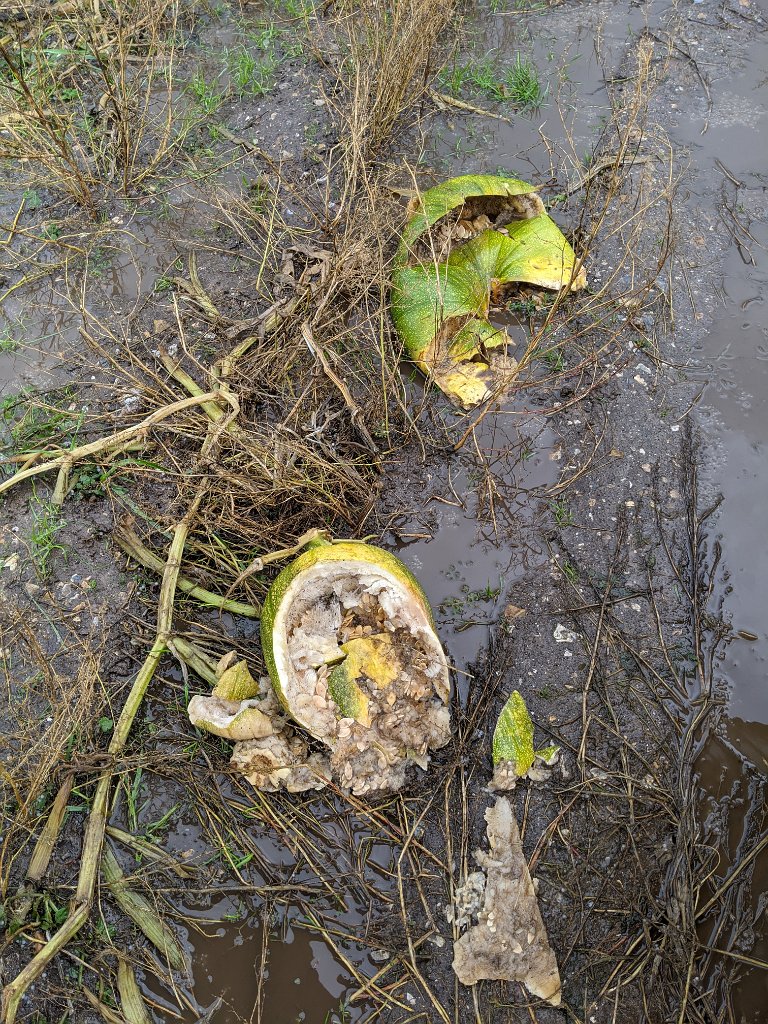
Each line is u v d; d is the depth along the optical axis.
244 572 1.25
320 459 1.35
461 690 1.25
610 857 1.12
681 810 1.14
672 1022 1.03
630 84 1.91
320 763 1.16
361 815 1.16
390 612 1.15
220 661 1.22
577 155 1.79
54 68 1.94
